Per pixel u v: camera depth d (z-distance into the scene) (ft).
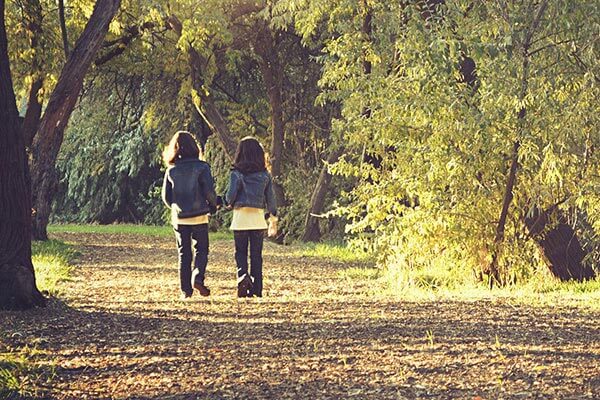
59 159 181.16
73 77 87.81
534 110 57.62
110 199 179.52
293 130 135.13
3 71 42.04
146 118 145.59
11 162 42.22
